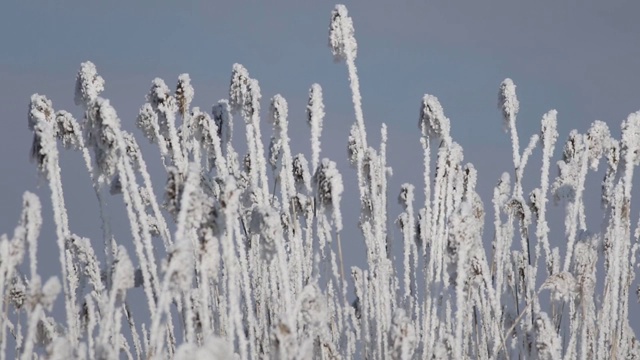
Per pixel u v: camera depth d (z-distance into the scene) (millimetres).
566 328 18156
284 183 17281
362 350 16547
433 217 16641
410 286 18094
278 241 12695
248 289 14203
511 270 19328
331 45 17844
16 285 14117
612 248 17031
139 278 14523
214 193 16594
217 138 16859
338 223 16578
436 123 17000
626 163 17094
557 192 19766
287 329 11406
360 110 17766
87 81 15664
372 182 16906
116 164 13375
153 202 15086
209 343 8984
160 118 16219
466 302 16344
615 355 16484
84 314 14555
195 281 14672
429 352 16031
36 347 14117
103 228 13703
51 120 15336
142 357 15766
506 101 18984
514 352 18031
